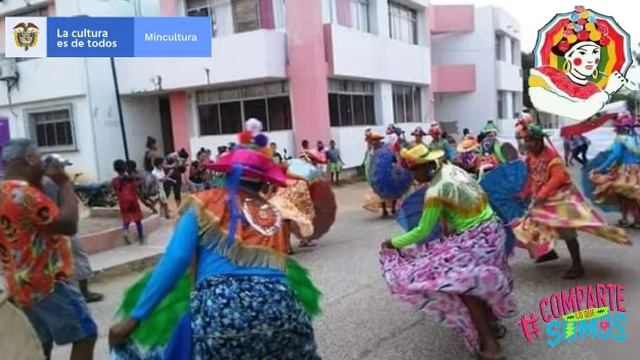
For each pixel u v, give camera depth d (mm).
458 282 4215
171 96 21812
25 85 23000
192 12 21109
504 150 8555
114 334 2787
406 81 24500
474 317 4391
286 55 19688
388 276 4516
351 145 20953
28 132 23328
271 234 2984
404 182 11859
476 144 12094
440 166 4512
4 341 3348
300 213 8328
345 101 21406
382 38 22672
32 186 3805
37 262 3732
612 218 10516
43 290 3764
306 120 19578
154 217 12617
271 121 20344
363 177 21359
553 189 6367
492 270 4262
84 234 10656
